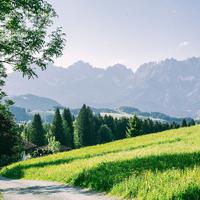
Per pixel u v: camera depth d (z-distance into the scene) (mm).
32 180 29484
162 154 24750
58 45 24453
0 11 22531
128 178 18359
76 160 36062
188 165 18641
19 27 23859
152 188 15422
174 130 63125
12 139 78188
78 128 160500
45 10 24000
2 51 23922
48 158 48531
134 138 60188
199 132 53031
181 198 13328
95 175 21453
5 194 19859
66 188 20938
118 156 29875
